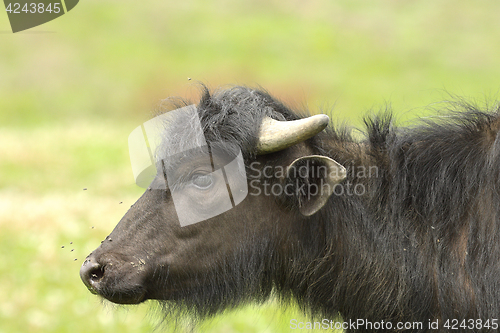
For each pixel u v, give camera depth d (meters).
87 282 15.27
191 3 169.38
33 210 39.09
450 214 15.29
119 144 62.88
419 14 157.75
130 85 110.38
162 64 122.00
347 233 15.86
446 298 15.05
